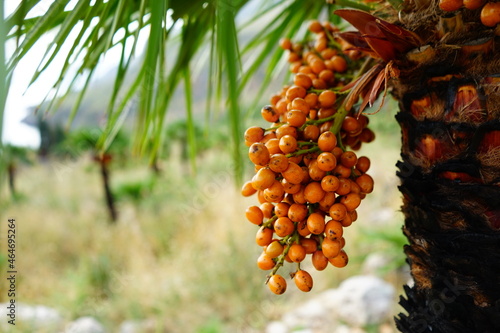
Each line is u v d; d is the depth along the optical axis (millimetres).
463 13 456
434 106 474
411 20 487
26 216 2816
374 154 3154
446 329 487
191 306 1942
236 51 619
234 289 2004
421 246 500
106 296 2111
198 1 640
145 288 2055
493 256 458
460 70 458
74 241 2602
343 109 506
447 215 476
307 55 618
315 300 1888
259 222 491
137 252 2443
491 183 454
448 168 467
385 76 477
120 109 679
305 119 489
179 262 2256
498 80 444
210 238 2467
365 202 2709
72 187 3646
